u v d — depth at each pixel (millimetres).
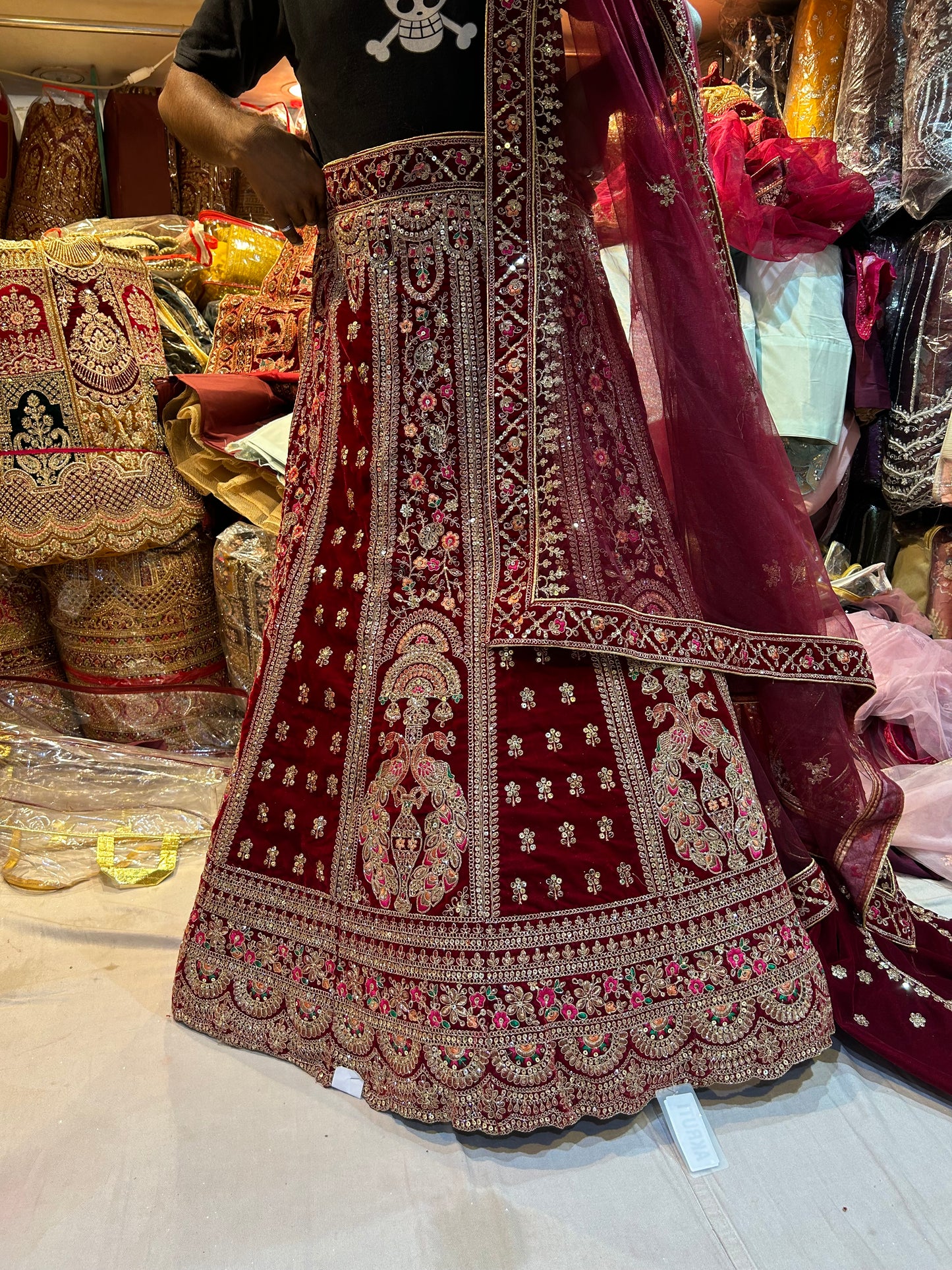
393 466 1038
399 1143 962
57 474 1780
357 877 1021
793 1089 1023
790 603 1111
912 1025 1068
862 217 2037
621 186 1059
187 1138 972
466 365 1024
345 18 957
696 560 1119
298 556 1155
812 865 1148
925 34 1814
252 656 1907
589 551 981
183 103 1124
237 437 1889
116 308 1853
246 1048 1114
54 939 1375
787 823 1150
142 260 1974
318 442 1146
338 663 1078
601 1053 929
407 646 1016
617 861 964
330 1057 1042
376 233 1026
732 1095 1017
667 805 985
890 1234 832
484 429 1027
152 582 1929
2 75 2623
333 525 1114
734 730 1048
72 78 2652
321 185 1093
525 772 968
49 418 1771
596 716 984
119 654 1941
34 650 2055
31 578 2027
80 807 1695
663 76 1070
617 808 973
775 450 1117
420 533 1030
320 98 1033
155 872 1556
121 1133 979
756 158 1909
